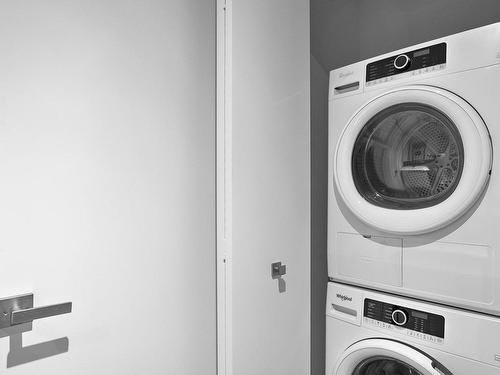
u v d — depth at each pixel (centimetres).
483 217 99
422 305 112
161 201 112
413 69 115
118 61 102
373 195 127
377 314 122
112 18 100
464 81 103
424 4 167
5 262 84
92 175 97
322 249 184
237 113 116
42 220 89
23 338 87
